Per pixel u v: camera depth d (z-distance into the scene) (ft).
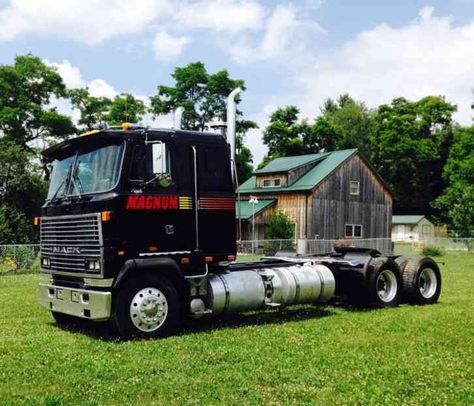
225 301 30.78
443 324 32.04
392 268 39.47
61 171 31.32
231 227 31.45
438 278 41.81
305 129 211.82
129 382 20.29
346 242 104.47
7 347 26.13
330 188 131.03
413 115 221.25
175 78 166.20
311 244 99.25
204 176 30.78
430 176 226.58
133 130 28.76
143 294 28.17
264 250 94.38
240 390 19.31
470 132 197.16
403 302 41.11
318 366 22.50
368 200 138.10
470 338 28.12
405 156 219.00
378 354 24.61
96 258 27.32
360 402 18.10
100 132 28.55
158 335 28.30
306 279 34.63
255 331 29.99
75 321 32.60
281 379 20.67
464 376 21.16
